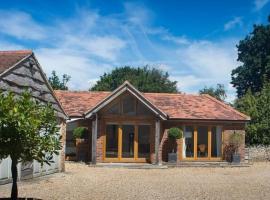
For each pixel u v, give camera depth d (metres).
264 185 21.62
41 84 22.69
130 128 33.34
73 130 33.72
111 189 19.36
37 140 11.37
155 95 38.28
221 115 34.91
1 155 11.26
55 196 16.70
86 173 26.00
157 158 32.38
